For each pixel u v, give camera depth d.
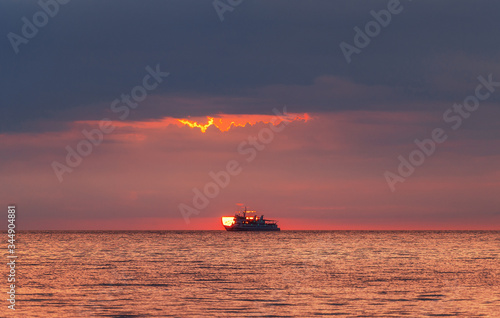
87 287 107.06
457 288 105.81
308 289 104.06
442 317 78.50
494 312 81.88
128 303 88.94
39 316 78.88
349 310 83.25
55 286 108.25
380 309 84.00
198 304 88.00
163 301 90.81
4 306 86.12
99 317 78.25
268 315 79.75
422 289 104.50
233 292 100.56
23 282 114.38
